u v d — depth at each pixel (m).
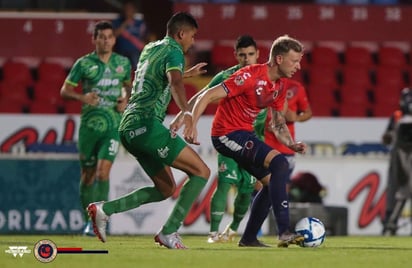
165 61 29.02
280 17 63.25
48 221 47.25
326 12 63.62
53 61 60.97
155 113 29.39
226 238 37.47
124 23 58.47
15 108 58.34
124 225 47.06
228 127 30.73
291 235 30.81
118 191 47.41
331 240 40.00
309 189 46.72
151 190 30.86
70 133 50.78
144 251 28.72
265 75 30.19
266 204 31.80
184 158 29.53
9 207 47.19
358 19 63.75
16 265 23.52
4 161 47.34
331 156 48.56
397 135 48.22
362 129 51.75
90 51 61.12
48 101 58.41
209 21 62.78
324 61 61.69
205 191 47.47
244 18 63.00
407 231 48.47
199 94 30.86
